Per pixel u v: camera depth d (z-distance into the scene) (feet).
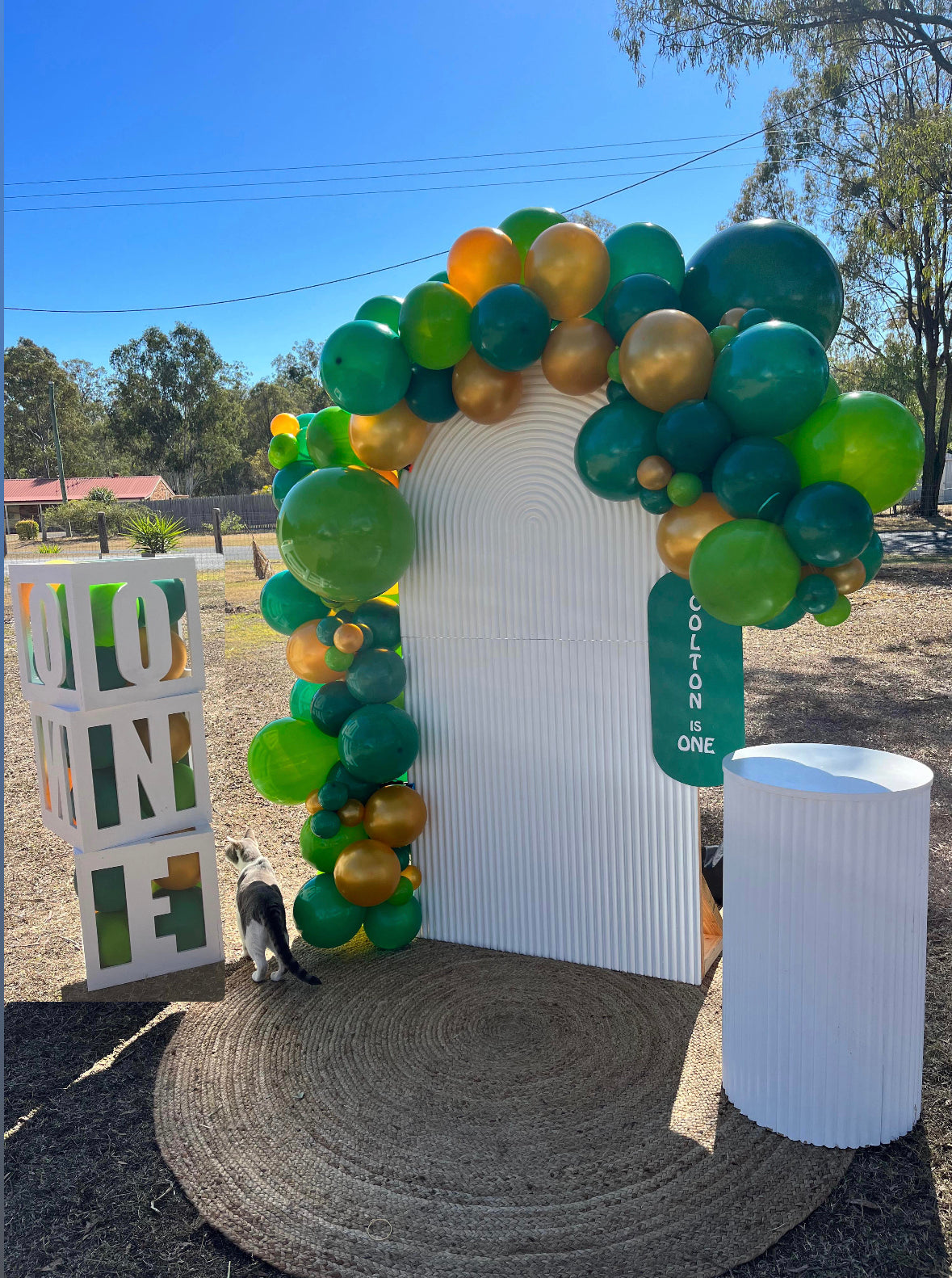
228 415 172.55
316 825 13.05
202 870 13.16
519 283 11.25
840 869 8.47
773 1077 9.19
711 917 13.35
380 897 12.98
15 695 32.48
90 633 11.94
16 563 13.05
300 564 12.14
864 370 84.79
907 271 76.69
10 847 18.88
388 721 12.85
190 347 167.22
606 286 10.91
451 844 13.97
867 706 26.76
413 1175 8.93
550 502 12.48
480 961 13.46
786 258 10.07
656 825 12.33
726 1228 8.00
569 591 12.50
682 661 11.75
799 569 9.43
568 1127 9.55
